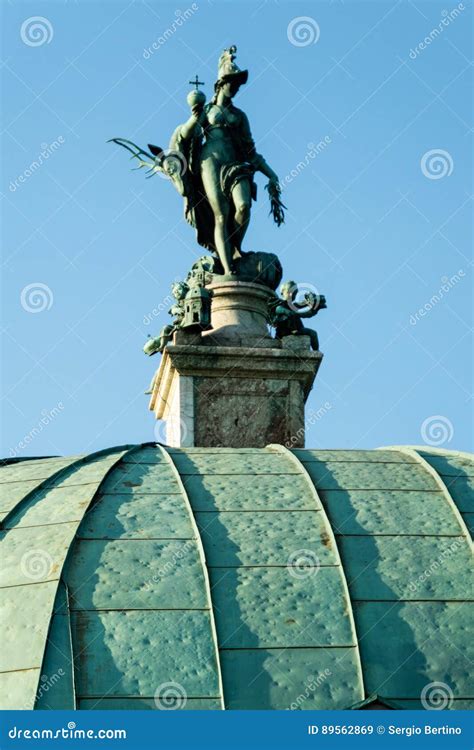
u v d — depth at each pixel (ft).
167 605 129.39
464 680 127.13
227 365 173.27
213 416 171.73
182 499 141.79
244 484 144.77
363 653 127.85
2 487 146.00
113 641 126.62
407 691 126.21
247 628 128.47
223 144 179.73
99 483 143.43
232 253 179.73
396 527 139.33
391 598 132.05
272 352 173.78
